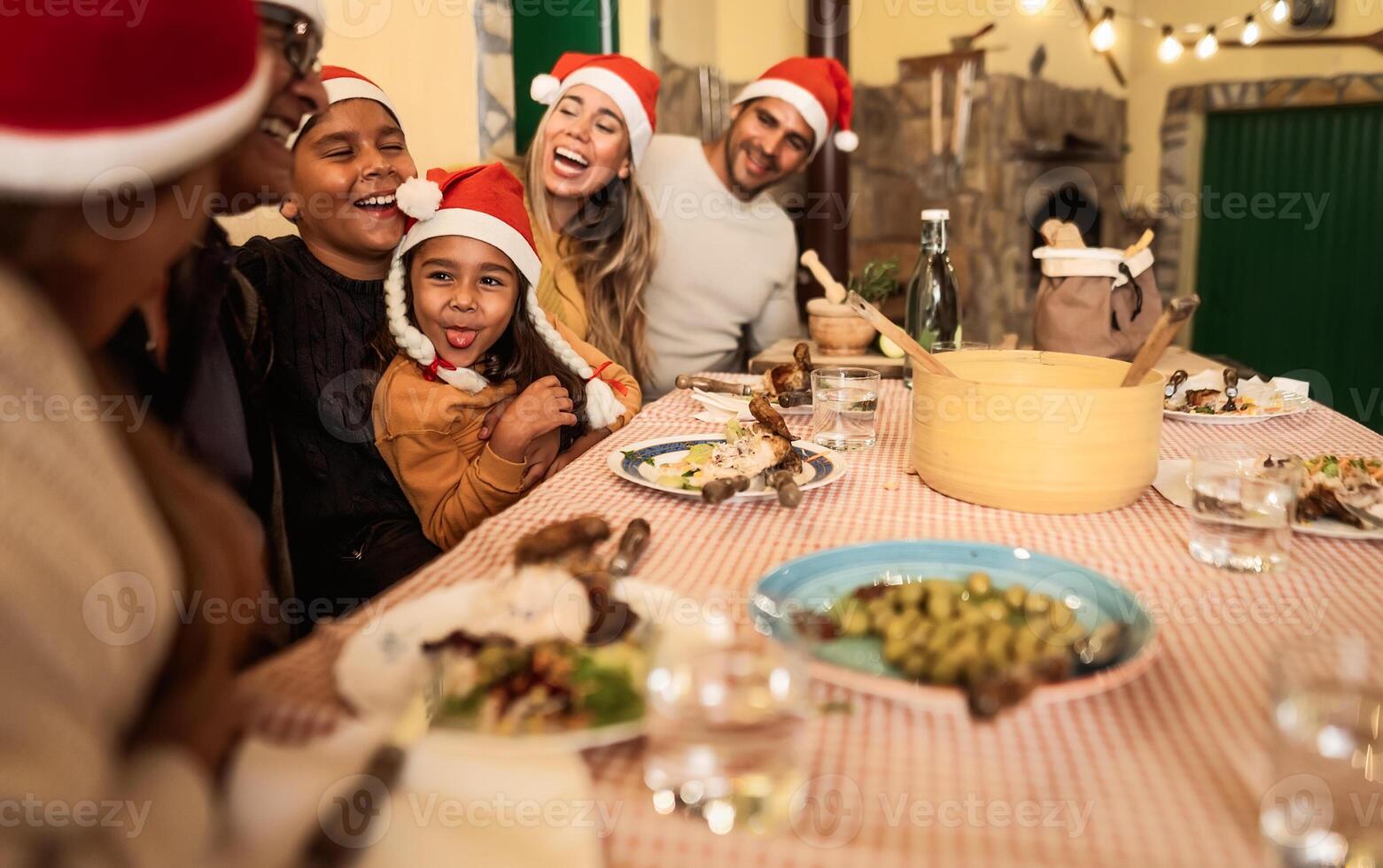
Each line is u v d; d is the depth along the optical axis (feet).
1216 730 1.88
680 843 1.60
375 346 4.80
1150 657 2.00
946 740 1.86
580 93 6.44
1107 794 1.67
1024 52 13.55
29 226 1.80
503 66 7.73
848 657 2.13
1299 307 15.53
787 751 1.72
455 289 4.66
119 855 1.39
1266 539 2.73
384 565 4.50
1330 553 2.89
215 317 3.43
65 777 1.34
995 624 2.15
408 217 4.76
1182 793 1.67
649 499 3.44
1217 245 16.06
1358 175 14.57
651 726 1.72
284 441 4.60
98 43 1.78
